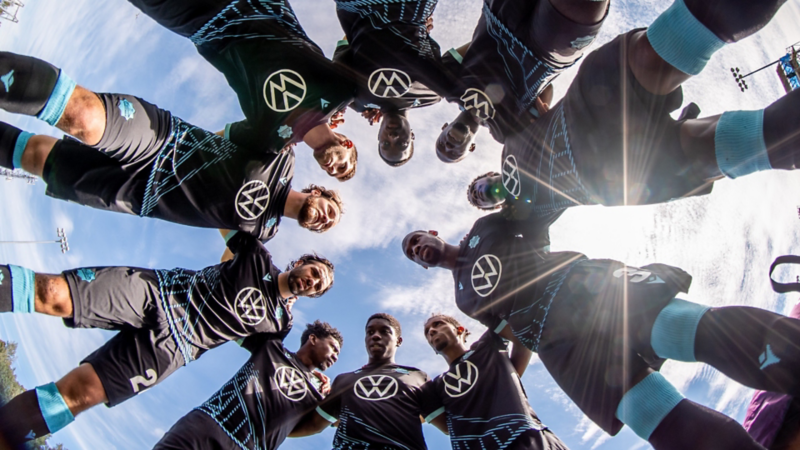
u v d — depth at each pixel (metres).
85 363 1.65
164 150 1.54
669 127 1.18
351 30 1.61
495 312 1.63
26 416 1.50
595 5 1.15
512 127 1.57
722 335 1.10
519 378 1.89
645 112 1.16
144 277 1.66
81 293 1.52
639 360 1.27
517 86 1.51
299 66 1.52
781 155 1.05
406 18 1.54
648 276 1.29
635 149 1.20
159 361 1.69
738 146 1.08
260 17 1.52
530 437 1.66
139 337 1.67
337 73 1.57
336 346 2.12
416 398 1.93
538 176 1.46
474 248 1.75
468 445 1.75
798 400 1.51
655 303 1.22
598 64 1.20
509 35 1.42
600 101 1.20
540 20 1.27
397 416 1.86
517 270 1.60
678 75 1.12
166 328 1.69
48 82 1.27
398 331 2.20
